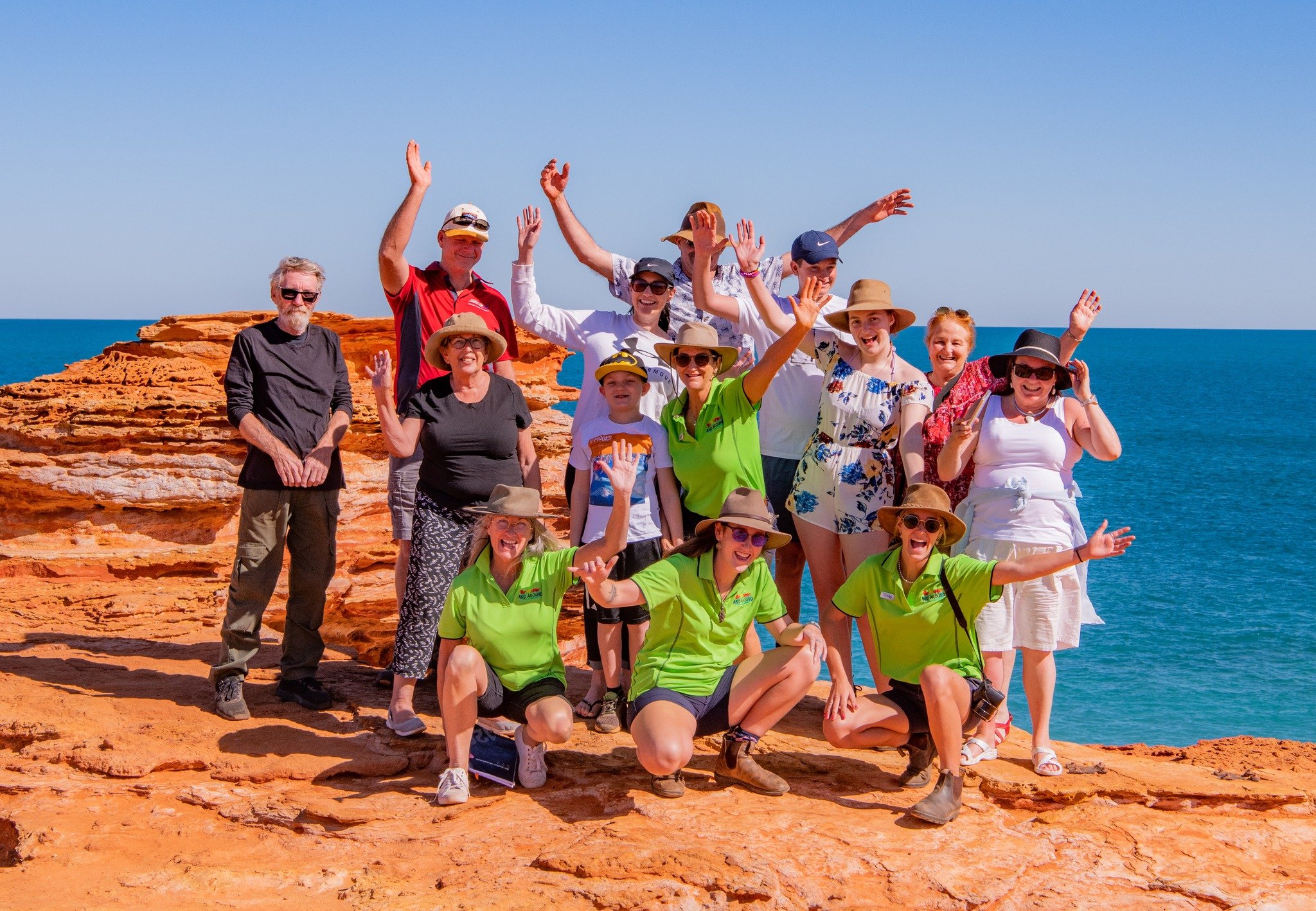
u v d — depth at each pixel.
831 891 4.85
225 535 10.08
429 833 5.20
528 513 5.38
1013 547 6.12
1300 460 67.25
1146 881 5.16
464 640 5.68
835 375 6.67
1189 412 99.88
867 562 5.86
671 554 5.60
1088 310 6.36
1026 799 5.79
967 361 6.71
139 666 7.50
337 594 9.82
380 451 10.73
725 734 5.75
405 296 7.01
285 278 6.50
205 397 10.29
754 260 6.63
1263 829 5.76
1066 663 24.17
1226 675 23.30
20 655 7.60
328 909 4.64
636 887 4.70
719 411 6.33
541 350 13.24
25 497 9.77
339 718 6.64
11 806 5.53
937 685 5.42
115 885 4.84
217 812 5.52
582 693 7.41
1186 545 39.91
